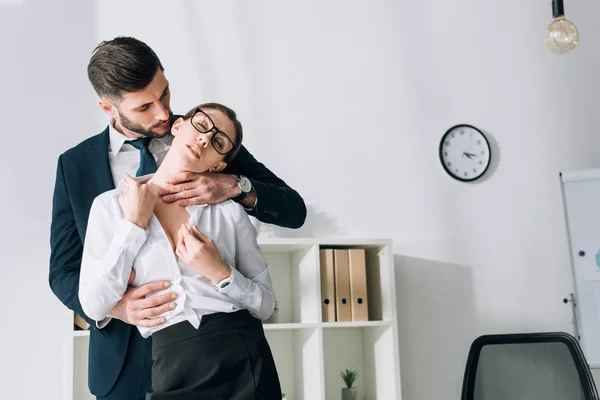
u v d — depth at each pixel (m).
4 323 3.31
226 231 1.84
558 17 2.77
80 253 2.19
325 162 3.79
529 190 4.07
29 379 3.29
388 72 3.97
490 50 4.15
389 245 3.43
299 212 2.31
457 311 3.87
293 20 3.87
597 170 3.83
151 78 2.04
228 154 1.93
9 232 3.38
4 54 3.49
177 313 1.72
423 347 3.80
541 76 4.20
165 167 1.86
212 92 3.69
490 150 4.04
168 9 3.70
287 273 3.67
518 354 3.58
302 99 3.82
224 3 3.78
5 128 3.44
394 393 3.31
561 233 4.07
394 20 4.03
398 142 3.92
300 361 3.50
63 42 3.56
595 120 4.21
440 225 3.92
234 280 1.74
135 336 2.09
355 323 3.32
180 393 1.68
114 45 2.05
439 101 4.02
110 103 2.07
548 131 4.15
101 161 2.20
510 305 3.94
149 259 1.75
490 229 3.98
